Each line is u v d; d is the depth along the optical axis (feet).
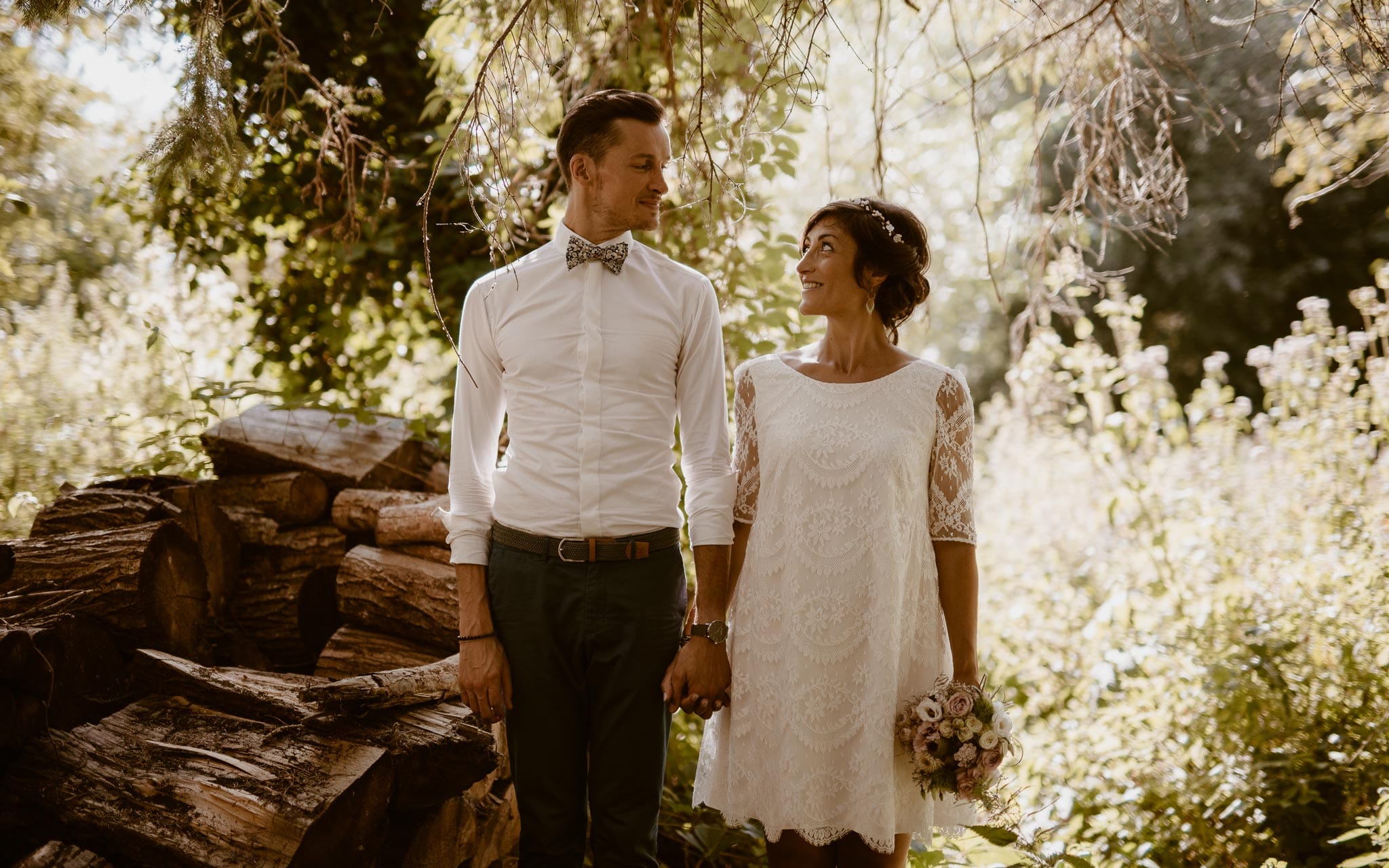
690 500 6.82
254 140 13.85
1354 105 8.27
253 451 10.20
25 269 23.30
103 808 6.19
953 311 41.16
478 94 6.79
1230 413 15.07
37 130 23.43
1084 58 9.23
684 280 6.88
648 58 10.36
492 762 7.00
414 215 14.56
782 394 7.23
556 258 6.75
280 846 5.85
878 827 6.62
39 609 7.57
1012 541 16.69
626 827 6.60
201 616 8.48
